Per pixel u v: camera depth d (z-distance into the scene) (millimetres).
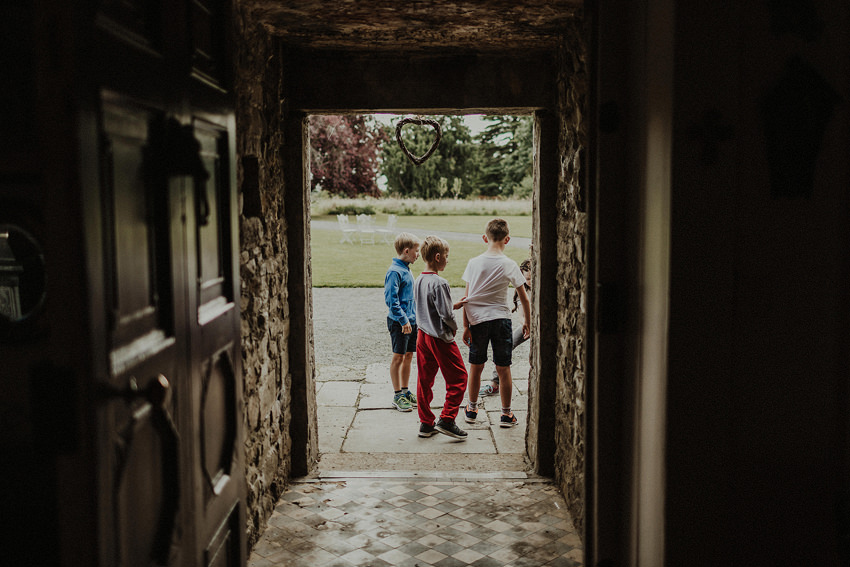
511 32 3789
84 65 1248
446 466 4648
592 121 2072
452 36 3863
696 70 1694
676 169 1718
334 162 37562
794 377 1762
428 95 4266
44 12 1199
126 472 1426
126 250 1445
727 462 1771
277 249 4020
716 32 1690
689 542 1789
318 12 3408
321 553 3406
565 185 3941
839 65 1708
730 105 1705
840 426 1774
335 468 4621
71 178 1227
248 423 3344
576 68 3561
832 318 1756
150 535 1563
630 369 2043
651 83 1849
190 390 1801
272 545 3488
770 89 1710
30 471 1500
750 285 1748
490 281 5246
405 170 42031
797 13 1693
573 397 3758
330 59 4215
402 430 5379
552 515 3846
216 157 2102
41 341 1438
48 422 1253
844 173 1732
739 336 1753
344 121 37344
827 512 1790
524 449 4945
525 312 5184
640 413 1966
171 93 1692
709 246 1732
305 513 3869
